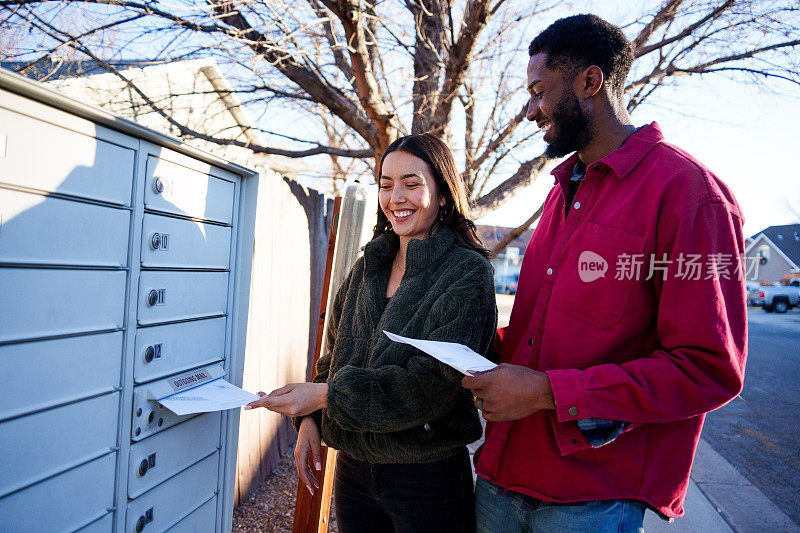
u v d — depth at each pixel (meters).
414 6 4.42
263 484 3.32
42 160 1.04
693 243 1.15
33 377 1.05
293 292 3.82
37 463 1.07
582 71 1.32
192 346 1.54
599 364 1.27
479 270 1.46
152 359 1.36
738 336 1.13
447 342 1.33
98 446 1.22
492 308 1.47
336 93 4.20
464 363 1.12
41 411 1.07
